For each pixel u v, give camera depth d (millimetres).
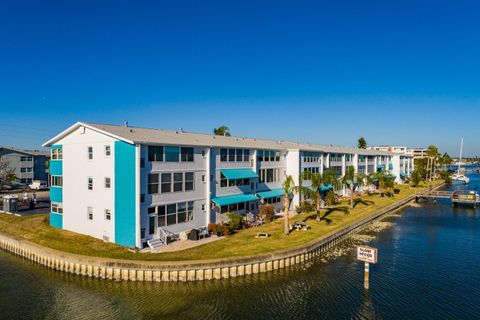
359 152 81938
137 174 31531
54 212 40500
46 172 98125
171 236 34250
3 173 86000
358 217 49500
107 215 34156
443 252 36625
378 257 34594
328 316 22109
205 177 39469
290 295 25141
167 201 34688
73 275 28797
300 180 44469
